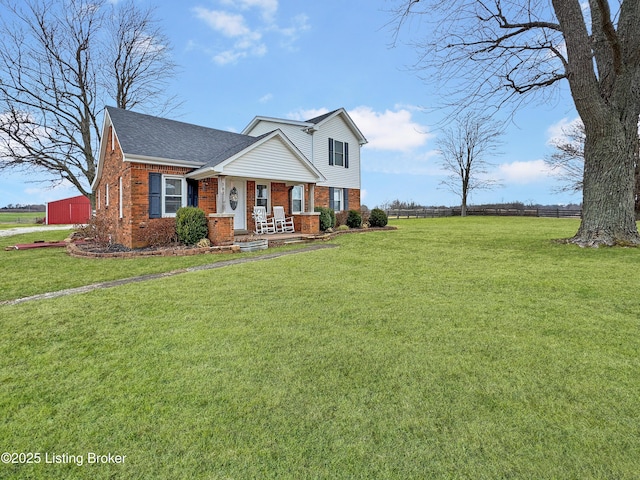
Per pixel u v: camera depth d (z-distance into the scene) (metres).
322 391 2.39
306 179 13.33
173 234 10.63
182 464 1.77
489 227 16.83
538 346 3.04
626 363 2.70
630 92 8.05
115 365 2.82
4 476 1.71
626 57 7.93
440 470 1.69
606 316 3.74
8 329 3.63
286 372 2.65
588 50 7.81
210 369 2.72
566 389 2.36
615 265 6.24
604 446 1.82
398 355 2.91
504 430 1.96
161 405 2.26
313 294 4.83
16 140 17.61
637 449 1.79
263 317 3.90
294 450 1.84
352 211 17.42
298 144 17.97
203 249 9.38
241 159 11.19
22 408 2.26
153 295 4.88
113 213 12.77
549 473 1.66
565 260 6.87
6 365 2.85
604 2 6.98
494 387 2.40
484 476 1.65
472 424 2.02
